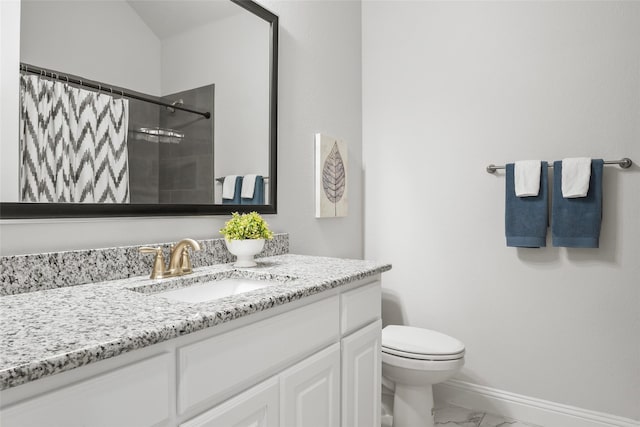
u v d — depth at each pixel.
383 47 2.49
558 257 2.00
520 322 2.10
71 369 0.62
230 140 1.61
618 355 1.88
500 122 2.14
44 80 1.06
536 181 1.95
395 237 2.45
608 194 1.89
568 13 1.98
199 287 1.28
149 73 1.32
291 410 1.09
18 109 1.01
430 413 1.85
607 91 1.90
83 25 1.15
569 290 1.98
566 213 1.90
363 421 1.45
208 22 1.53
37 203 1.04
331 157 2.18
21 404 0.58
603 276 1.91
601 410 1.91
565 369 1.99
